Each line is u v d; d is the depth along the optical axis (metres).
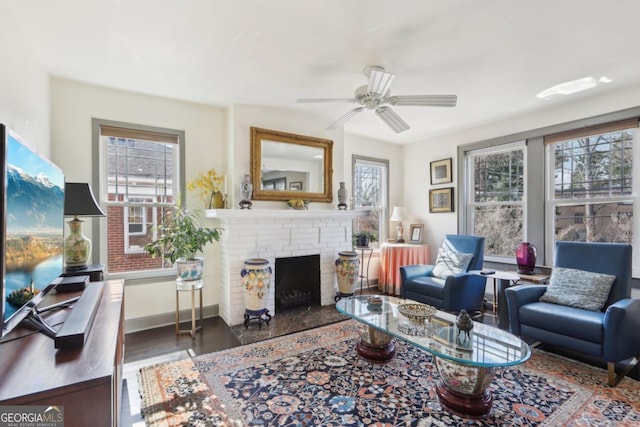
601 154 3.28
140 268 3.20
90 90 2.90
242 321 3.35
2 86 1.74
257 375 2.26
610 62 2.48
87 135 2.88
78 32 2.04
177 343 2.82
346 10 1.83
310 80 2.83
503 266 4.07
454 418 1.78
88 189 2.29
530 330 2.57
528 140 3.81
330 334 3.04
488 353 1.81
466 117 3.90
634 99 2.97
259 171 3.55
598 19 1.92
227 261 3.35
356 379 2.20
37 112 2.33
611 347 2.10
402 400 1.96
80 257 2.27
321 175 4.00
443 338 2.02
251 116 3.53
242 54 2.35
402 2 1.75
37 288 1.38
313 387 2.10
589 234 3.37
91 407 0.93
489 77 2.75
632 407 1.88
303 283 4.15
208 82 2.87
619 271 2.56
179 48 2.26
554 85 2.94
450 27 2.00
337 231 4.10
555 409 1.87
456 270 3.65
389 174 5.25
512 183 4.03
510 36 2.11
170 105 3.30
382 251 4.80
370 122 4.15
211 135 3.54
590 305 2.49
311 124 3.93
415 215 5.21
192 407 1.89
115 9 1.81
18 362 1.01
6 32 1.78
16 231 1.15
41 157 1.45
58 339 1.10
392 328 2.23
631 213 3.09
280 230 3.64
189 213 3.29
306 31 2.04
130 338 2.93
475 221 4.45
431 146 4.96
